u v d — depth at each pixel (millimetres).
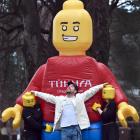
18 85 22188
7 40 21000
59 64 10875
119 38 25547
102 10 16172
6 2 19938
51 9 19594
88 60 10844
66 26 10977
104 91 10734
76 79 10805
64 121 10453
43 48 17734
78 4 11156
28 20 17156
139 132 23641
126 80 29672
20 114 11008
